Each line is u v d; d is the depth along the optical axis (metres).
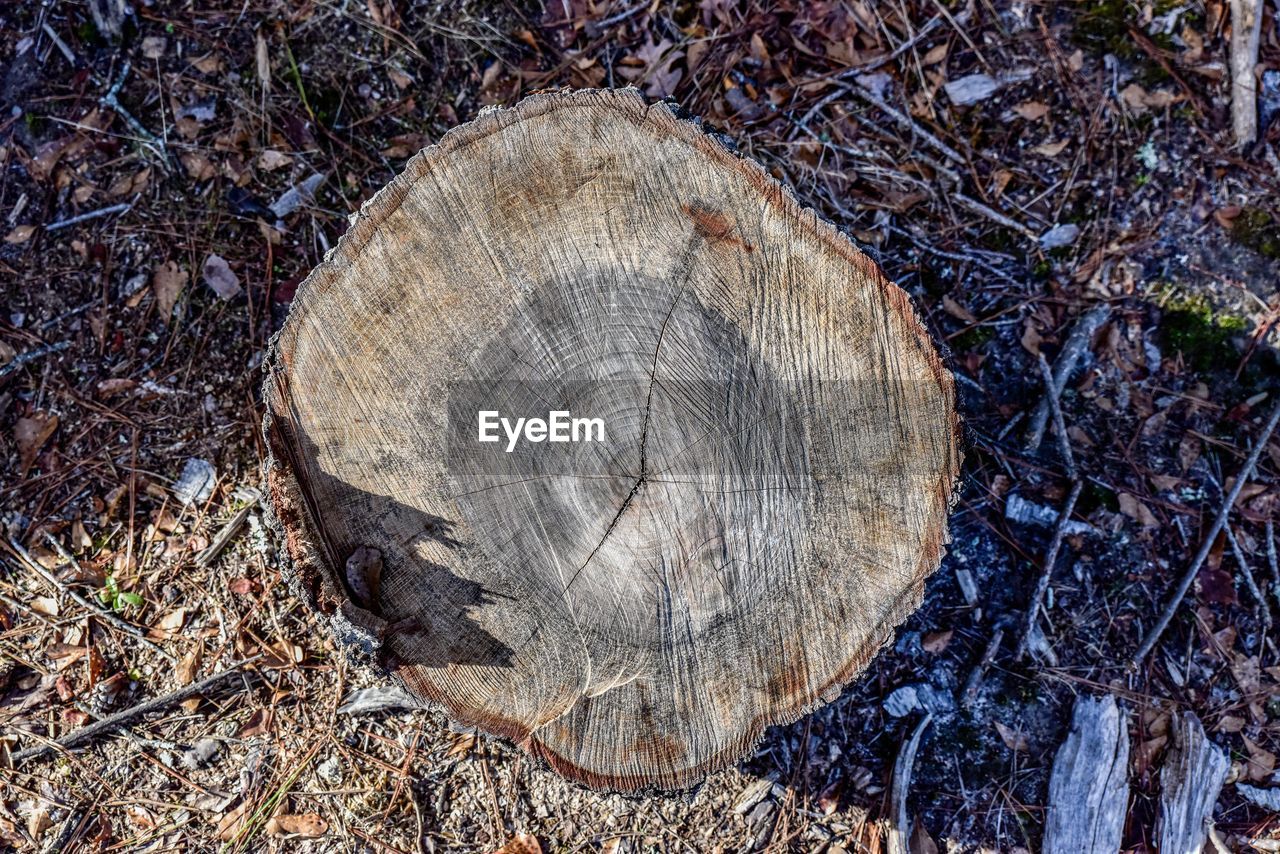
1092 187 1.22
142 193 1.21
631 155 0.91
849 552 0.90
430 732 1.13
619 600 0.90
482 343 0.91
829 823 1.12
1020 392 1.20
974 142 1.23
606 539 0.90
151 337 1.19
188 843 1.11
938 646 1.15
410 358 0.91
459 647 0.90
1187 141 1.22
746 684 0.90
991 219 1.22
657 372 0.90
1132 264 1.21
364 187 1.22
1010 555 1.17
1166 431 1.19
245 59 1.23
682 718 0.91
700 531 0.90
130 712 1.12
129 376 1.19
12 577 1.15
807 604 0.90
